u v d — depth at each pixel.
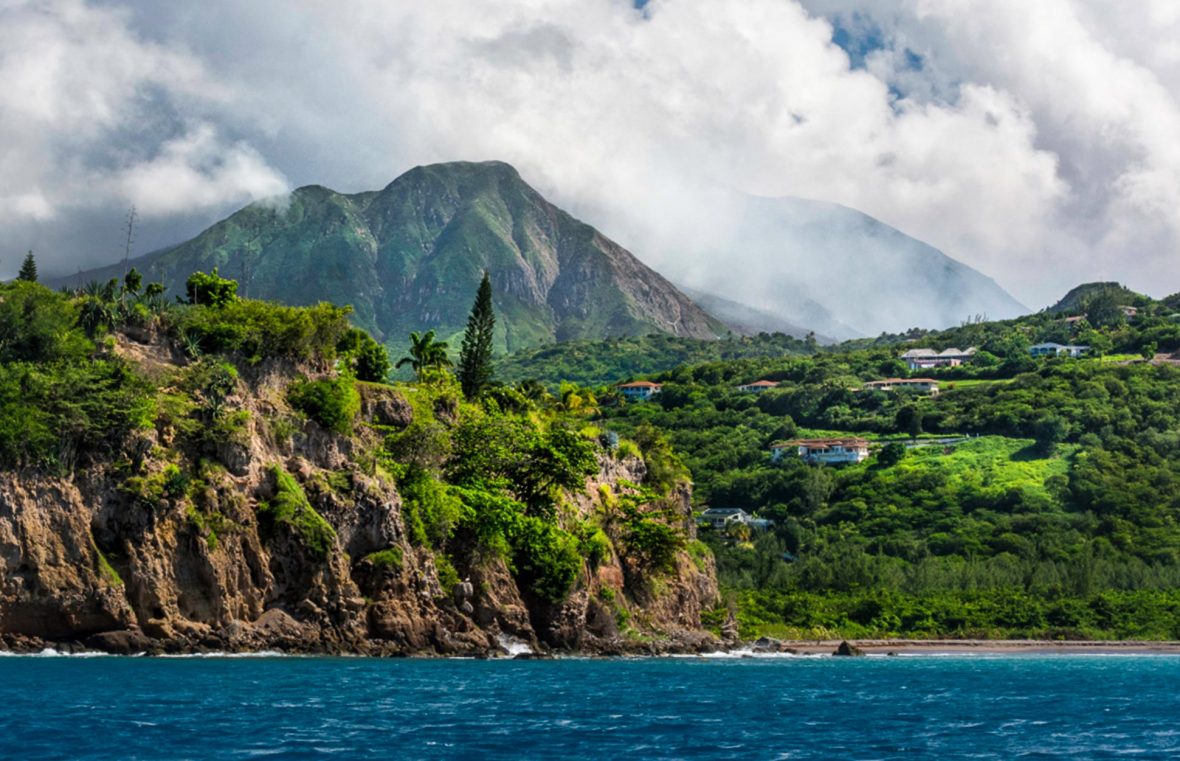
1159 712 102.50
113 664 112.38
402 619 137.25
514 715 88.50
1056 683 134.88
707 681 126.06
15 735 71.81
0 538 118.62
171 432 129.38
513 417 178.25
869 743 80.31
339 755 69.25
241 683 100.69
